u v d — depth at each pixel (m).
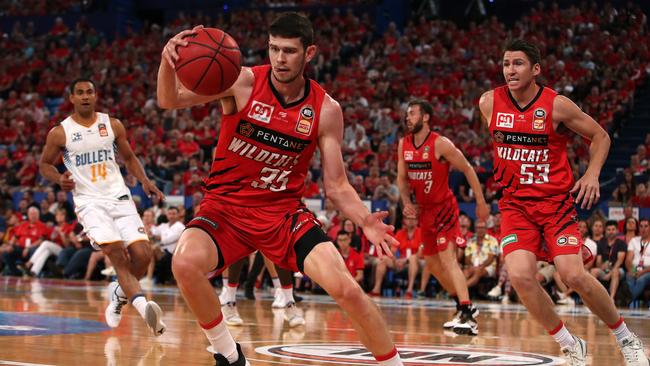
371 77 19.53
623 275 11.12
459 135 15.72
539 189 4.58
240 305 9.21
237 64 3.29
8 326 5.96
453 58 19.95
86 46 22.97
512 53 4.61
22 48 23.27
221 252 3.63
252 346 5.24
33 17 24.62
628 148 15.94
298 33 3.39
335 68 20.67
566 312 9.65
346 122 17.00
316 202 13.20
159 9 25.31
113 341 5.23
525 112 4.63
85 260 13.97
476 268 11.80
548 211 4.53
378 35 22.53
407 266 12.30
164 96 3.43
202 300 3.53
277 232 3.61
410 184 7.27
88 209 5.84
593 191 4.45
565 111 4.55
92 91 6.00
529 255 4.52
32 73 22.28
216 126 17.42
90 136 5.98
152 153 16.12
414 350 5.25
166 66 3.32
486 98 4.83
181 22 23.80
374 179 14.04
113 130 6.06
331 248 3.48
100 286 11.98
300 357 4.66
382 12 23.31
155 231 13.51
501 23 21.81
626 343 4.52
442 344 5.70
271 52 3.44
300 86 3.59
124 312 7.56
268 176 3.63
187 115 17.95
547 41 20.11
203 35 3.28
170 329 6.16
